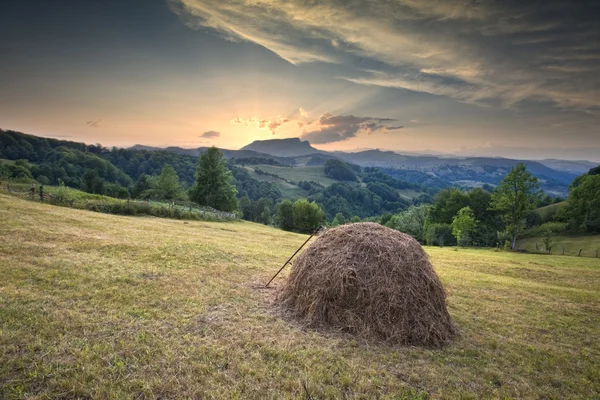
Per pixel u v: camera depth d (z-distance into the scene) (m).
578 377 6.74
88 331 6.61
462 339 8.07
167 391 5.10
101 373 5.36
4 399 4.61
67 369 5.33
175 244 16.02
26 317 6.87
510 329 9.23
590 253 46.59
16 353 5.66
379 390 5.59
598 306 12.59
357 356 6.62
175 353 6.16
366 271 7.81
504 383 6.22
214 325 7.50
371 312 7.54
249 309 8.67
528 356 7.51
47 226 15.93
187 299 8.95
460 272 19.06
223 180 59.22
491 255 33.44
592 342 8.73
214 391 5.16
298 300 8.62
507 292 13.99
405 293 7.58
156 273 11.00
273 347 6.69
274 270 13.55
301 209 64.56
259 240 24.55
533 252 43.47
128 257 12.51
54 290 8.46
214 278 11.23
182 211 34.50
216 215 40.59
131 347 6.20
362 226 8.98
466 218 53.72
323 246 8.86
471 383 6.09
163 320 7.52
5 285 8.38
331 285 7.94
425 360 6.75
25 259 10.58
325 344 6.97
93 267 10.66
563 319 10.53
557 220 67.69
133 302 8.34
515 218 48.09
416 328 7.45
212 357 6.14
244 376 5.66
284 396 5.21
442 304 8.19
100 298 8.33
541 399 5.84
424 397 5.49
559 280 18.98
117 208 29.03
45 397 4.72
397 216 81.81
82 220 19.47
